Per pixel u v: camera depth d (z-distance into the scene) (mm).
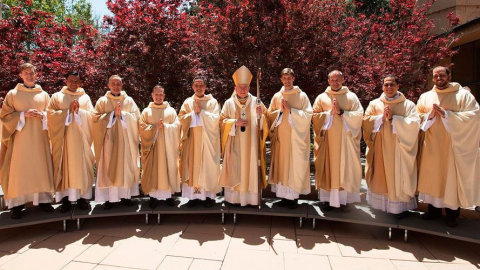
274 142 3953
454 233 3111
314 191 4719
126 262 2953
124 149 3816
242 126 3887
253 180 3873
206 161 3887
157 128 3906
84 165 3744
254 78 5344
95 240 3441
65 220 3652
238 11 5039
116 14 5500
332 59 5410
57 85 5348
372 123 3557
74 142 3666
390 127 3441
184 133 3895
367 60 5938
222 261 2980
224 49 5363
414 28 6453
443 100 3346
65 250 3201
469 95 3268
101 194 3824
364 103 5953
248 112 3959
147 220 3875
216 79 5727
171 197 4070
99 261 2973
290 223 3969
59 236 3553
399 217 3521
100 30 7145
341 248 3270
